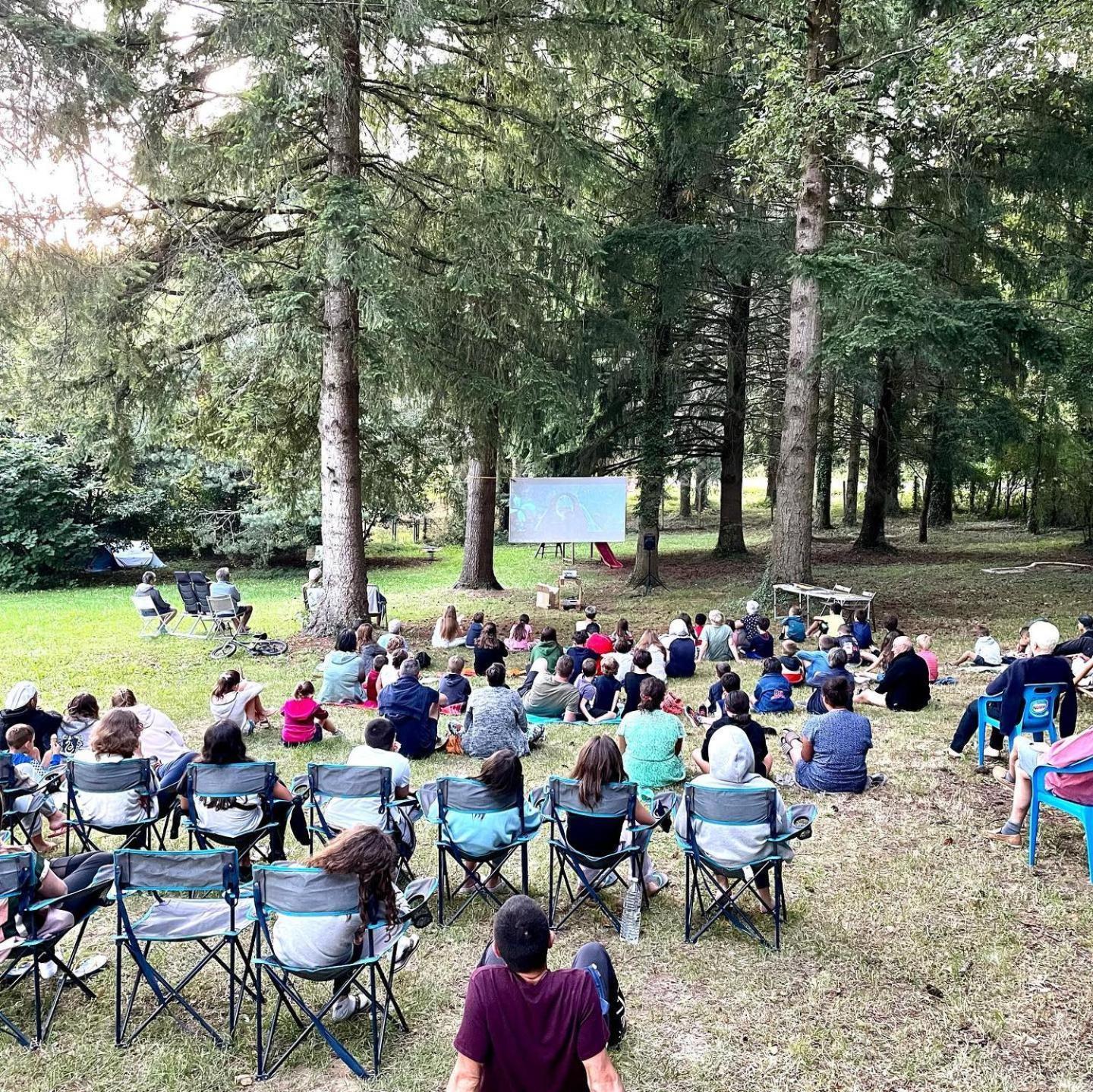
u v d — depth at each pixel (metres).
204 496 26.80
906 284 11.09
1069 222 15.61
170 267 11.40
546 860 5.61
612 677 8.54
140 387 12.43
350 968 3.48
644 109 16.53
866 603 13.34
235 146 10.05
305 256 11.34
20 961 4.11
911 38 11.27
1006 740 7.26
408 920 4.04
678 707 8.67
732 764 4.86
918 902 4.87
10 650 13.05
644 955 4.39
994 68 9.16
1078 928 4.54
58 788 6.00
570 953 4.41
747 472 42.19
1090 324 12.63
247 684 8.38
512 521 16.19
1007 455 20.47
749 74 13.99
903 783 6.75
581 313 15.25
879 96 11.41
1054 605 14.47
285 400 15.02
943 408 19.19
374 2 10.16
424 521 35.97
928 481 24.36
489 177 12.89
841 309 11.83
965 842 5.64
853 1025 3.78
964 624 13.43
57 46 8.35
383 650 9.93
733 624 12.95
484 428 13.05
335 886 3.45
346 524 13.00
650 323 17.66
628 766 6.29
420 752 7.50
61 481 23.95
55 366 11.50
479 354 12.44
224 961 4.38
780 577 14.83
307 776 5.70
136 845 5.48
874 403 20.34
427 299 11.84
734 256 15.78
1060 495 22.25
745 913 4.80
